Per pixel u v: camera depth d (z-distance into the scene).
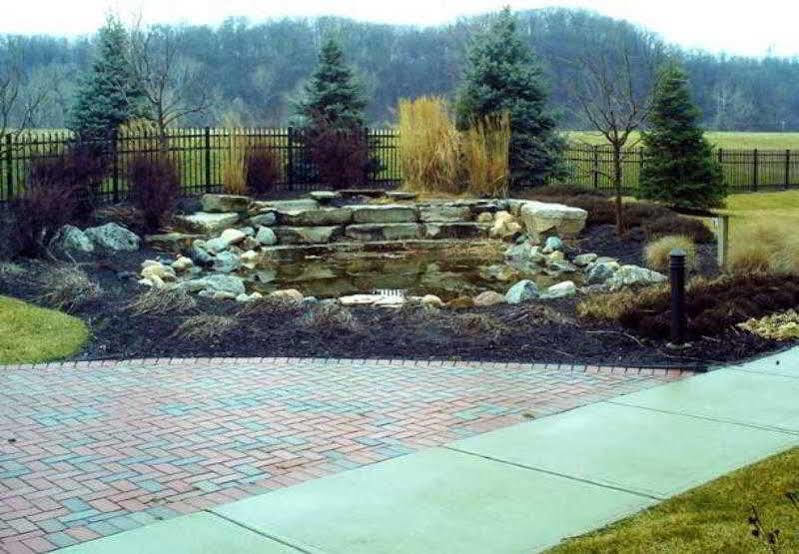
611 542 4.63
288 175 22.64
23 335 10.02
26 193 14.84
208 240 17.72
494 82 24.58
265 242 18.41
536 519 5.04
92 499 5.45
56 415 7.30
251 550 4.66
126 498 5.46
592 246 17.81
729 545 4.54
